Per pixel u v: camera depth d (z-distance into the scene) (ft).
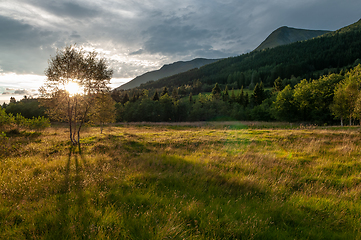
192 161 27.61
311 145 38.11
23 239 9.34
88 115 45.27
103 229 10.31
